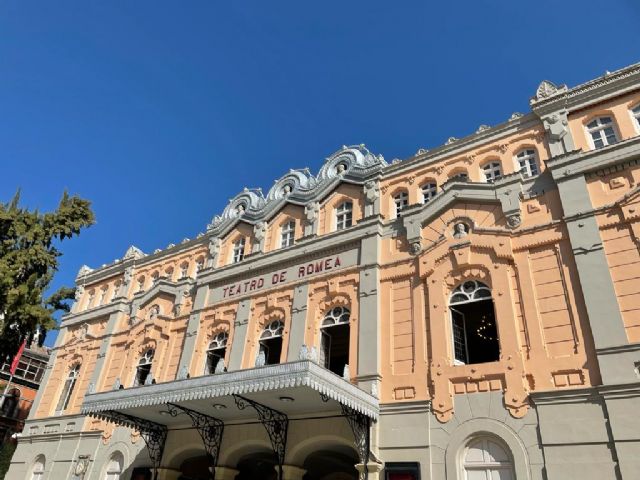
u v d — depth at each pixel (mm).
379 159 20281
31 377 45844
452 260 15945
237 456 17156
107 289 28625
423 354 15031
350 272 18031
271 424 16172
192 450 18172
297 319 18359
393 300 16656
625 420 11352
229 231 23969
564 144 15875
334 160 22375
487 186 16422
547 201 15266
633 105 15477
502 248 15148
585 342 12781
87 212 26844
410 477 13344
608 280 13055
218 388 14148
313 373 12680
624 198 13750
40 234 24891
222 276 21906
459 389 13898
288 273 19875
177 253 25969
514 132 17328
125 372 23188
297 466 15398
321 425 15320
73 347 26969
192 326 21609
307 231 20609
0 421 40875
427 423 13898
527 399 12773
